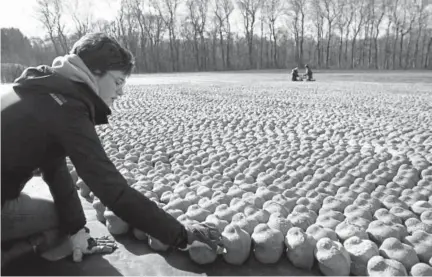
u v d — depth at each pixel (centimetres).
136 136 561
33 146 184
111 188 186
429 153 465
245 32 5650
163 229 201
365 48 5909
